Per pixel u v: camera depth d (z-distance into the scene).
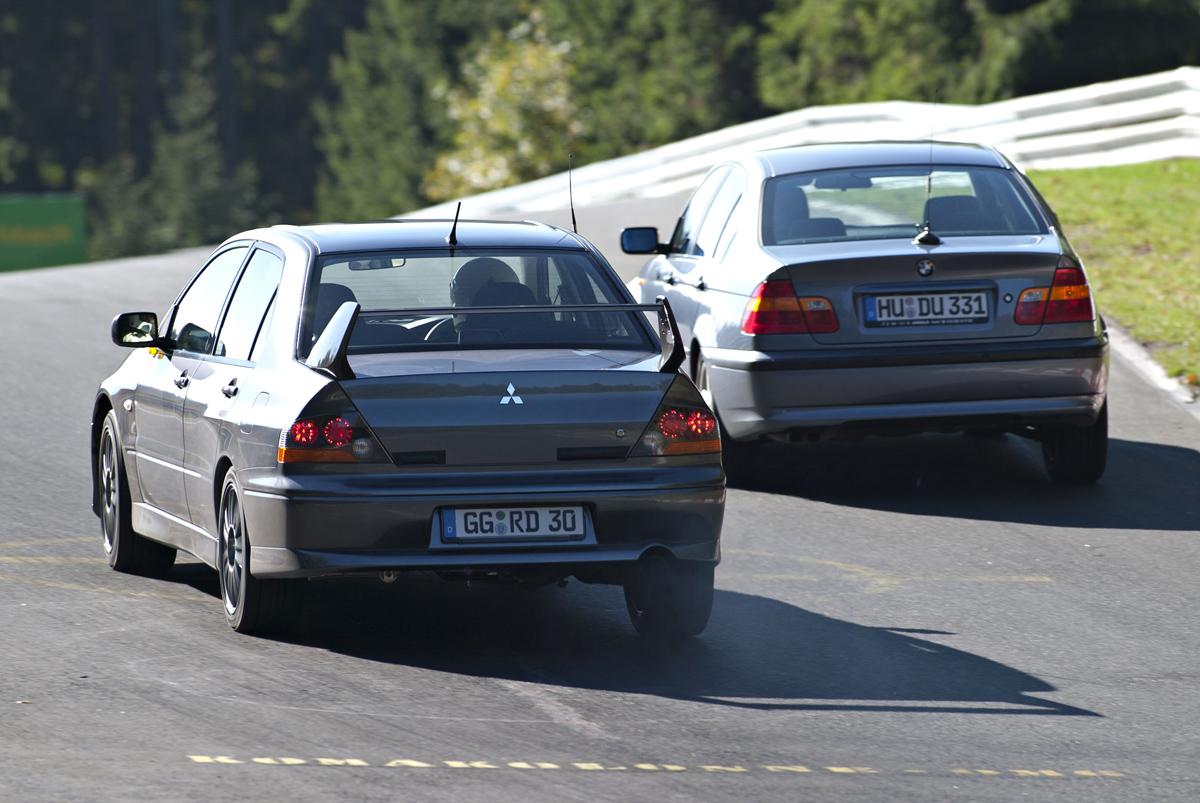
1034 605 30.77
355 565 25.55
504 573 25.94
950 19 149.38
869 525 36.91
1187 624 29.66
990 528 36.56
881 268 38.12
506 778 21.12
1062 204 83.38
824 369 38.03
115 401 33.12
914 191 41.22
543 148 194.50
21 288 83.44
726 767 21.84
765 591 31.67
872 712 24.45
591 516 26.08
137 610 29.44
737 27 184.12
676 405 26.56
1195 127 98.56
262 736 22.59
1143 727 24.03
